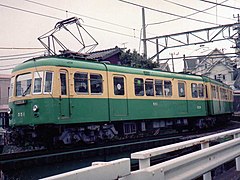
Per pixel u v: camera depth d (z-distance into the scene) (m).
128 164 2.40
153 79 13.07
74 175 1.92
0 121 12.44
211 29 19.59
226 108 21.44
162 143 8.41
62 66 9.58
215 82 18.97
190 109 15.38
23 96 9.77
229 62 47.28
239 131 4.77
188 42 20.70
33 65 9.70
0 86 22.03
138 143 7.69
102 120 10.61
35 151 7.92
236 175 4.52
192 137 9.52
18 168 5.50
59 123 9.34
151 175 2.55
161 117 13.27
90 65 10.45
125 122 12.05
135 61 23.00
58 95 9.38
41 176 5.74
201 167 3.38
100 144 9.98
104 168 2.15
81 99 9.98
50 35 12.54
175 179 2.90
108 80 10.98
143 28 22.23
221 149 3.85
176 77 14.58
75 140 10.05
